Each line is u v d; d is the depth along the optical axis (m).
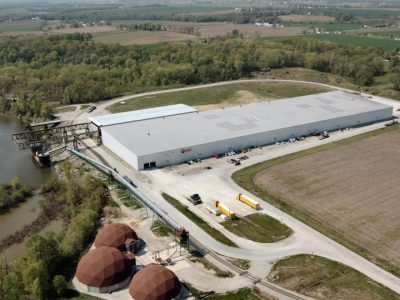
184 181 99.62
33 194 99.69
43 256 66.19
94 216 82.00
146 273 61.44
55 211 91.19
